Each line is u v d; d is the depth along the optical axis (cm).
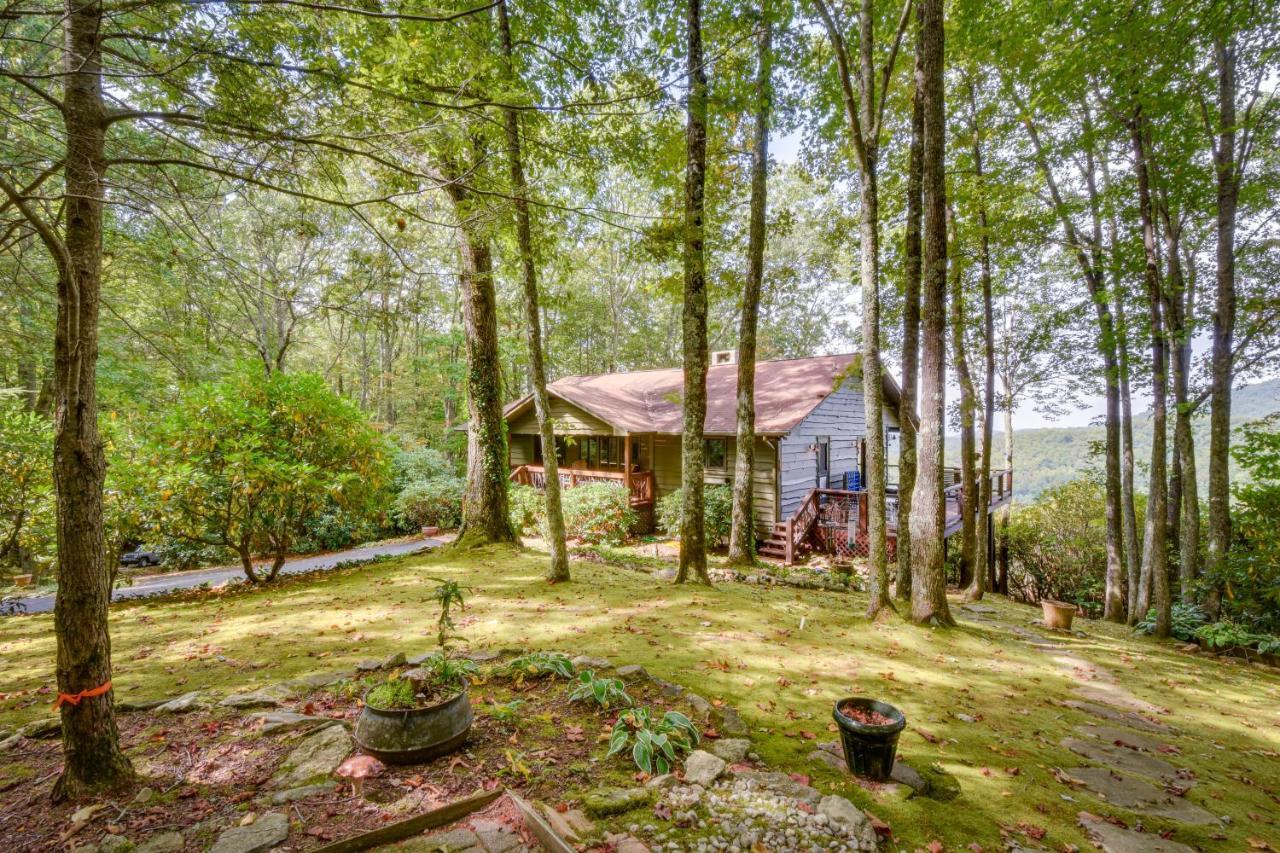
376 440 847
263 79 268
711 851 231
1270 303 805
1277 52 701
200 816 244
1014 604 1000
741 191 1023
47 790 267
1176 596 930
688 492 786
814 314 2589
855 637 578
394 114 311
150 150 310
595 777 283
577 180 589
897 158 1053
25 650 499
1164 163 768
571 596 686
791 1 719
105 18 252
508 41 517
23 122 258
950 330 1086
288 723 326
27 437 700
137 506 646
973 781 313
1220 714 462
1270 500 764
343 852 220
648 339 2733
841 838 244
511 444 1784
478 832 236
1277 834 284
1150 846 263
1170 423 1021
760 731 354
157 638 519
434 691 313
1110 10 624
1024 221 928
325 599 668
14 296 404
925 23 600
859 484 1583
